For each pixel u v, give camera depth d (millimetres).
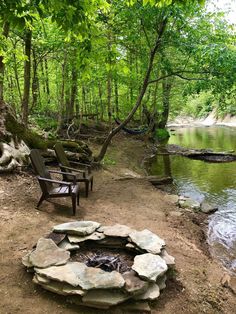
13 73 13438
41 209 5418
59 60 11711
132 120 22000
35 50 11383
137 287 3057
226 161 13047
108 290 3025
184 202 7348
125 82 15398
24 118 9164
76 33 3607
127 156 12977
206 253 4930
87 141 13703
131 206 6453
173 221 5945
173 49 9992
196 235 5578
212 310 3385
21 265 3592
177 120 43562
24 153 7414
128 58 12828
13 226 4590
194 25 8883
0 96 8844
